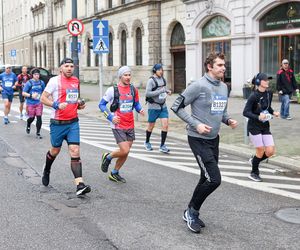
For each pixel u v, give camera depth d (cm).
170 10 2908
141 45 3300
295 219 587
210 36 2480
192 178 809
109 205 640
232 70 2303
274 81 2105
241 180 796
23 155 1012
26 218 579
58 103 677
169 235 524
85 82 4438
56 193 700
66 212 605
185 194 703
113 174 781
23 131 1402
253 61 2203
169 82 3002
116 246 489
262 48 2181
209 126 539
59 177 805
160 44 3056
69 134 691
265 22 2155
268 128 786
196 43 2547
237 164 934
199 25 2520
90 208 625
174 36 2944
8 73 1577
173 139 1270
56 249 480
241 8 2214
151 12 3048
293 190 732
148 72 3158
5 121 1590
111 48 3822
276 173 856
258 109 761
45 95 682
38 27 6081
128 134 759
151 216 593
